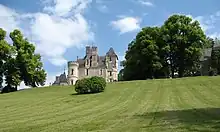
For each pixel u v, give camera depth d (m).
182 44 75.25
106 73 106.12
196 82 46.91
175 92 38.34
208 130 12.64
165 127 13.73
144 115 19.36
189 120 15.78
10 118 21.03
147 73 76.00
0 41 64.56
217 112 19.16
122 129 13.72
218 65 73.44
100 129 14.03
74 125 15.85
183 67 76.88
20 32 67.75
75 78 104.88
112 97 37.31
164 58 76.38
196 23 77.69
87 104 31.52
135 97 36.00
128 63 76.94
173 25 75.62
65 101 35.38
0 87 66.00
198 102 27.92
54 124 16.66
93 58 107.88
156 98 33.78
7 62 65.31
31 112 25.16
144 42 73.75
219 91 36.69
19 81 65.81
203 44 76.88
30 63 66.62
